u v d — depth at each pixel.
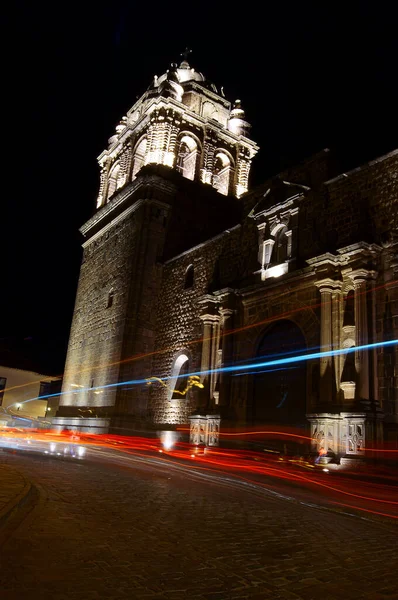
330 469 14.76
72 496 8.59
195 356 24.53
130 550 5.53
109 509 7.74
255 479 13.71
